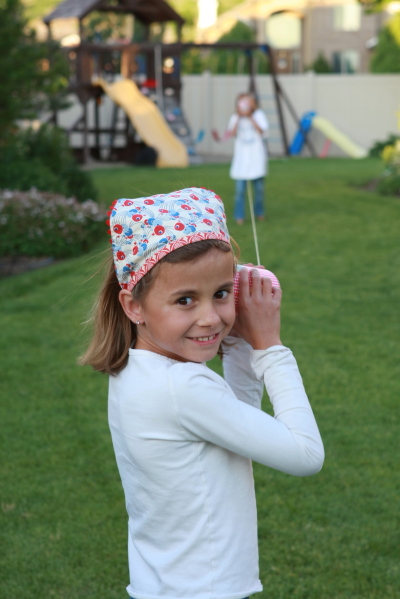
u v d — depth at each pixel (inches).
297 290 267.3
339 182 572.1
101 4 802.2
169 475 60.6
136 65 873.5
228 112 951.0
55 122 788.6
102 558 119.3
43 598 109.6
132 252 59.7
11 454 152.9
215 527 60.7
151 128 781.3
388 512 129.6
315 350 206.5
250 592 61.9
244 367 71.1
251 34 1119.6
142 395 60.7
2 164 415.5
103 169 726.5
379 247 334.0
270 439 59.7
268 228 382.0
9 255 345.4
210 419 59.2
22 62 408.2
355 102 927.0
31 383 189.8
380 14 1172.5
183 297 59.0
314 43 1187.3
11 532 126.2
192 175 644.1
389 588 109.5
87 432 162.6
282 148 939.3
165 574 61.9
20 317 245.4
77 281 290.5
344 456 148.9
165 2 826.2
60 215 343.3
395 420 164.1
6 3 403.9
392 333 221.1
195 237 58.1
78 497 136.9
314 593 108.7
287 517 128.5
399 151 534.9
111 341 65.2
